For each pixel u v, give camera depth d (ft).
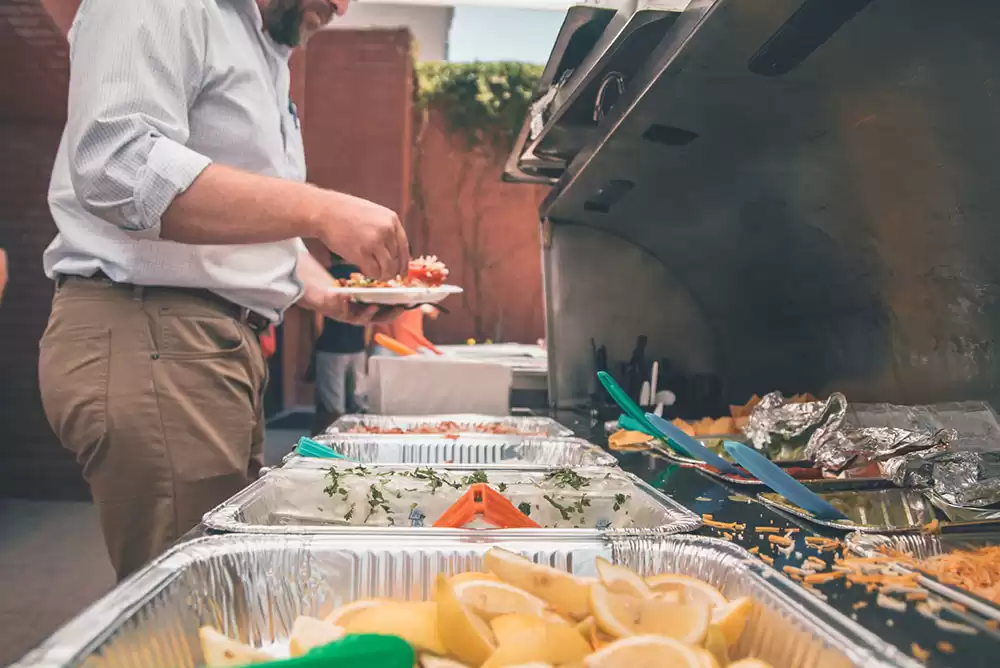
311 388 17.47
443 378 5.47
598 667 1.34
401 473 2.92
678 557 1.94
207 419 3.67
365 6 15.71
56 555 7.89
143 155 3.10
